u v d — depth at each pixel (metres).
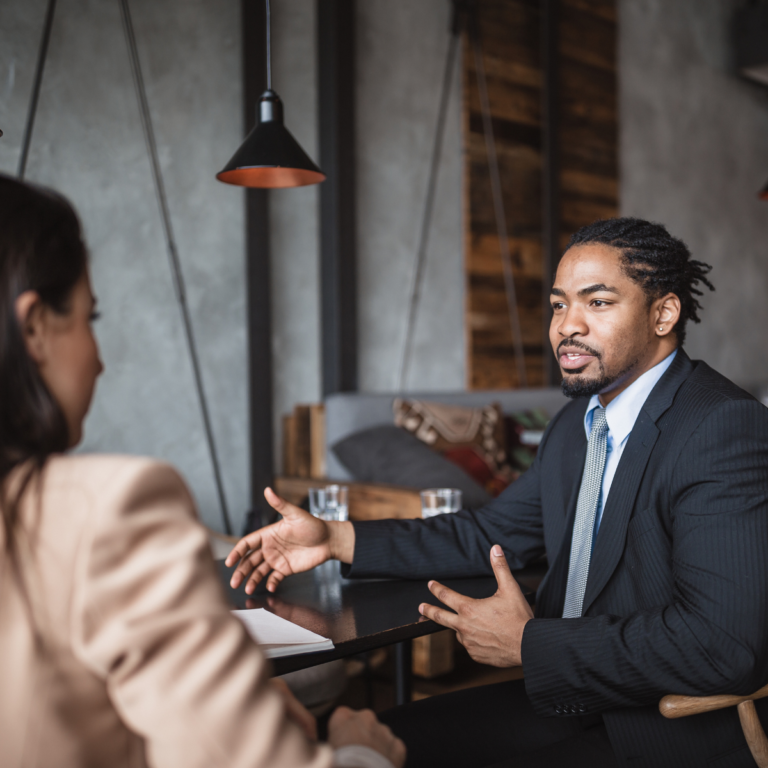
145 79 3.14
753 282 6.29
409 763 1.20
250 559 1.36
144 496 0.57
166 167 3.20
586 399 1.50
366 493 2.83
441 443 3.44
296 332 3.62
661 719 1.11
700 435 1.15
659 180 5.48
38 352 0.62
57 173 2.90
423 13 4.08
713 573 1.06
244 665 0.56
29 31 2.81
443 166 4.18
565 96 4.76
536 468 1.55
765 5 5.93
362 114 3.84
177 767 0.52
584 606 1.24
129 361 3.09
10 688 0.53
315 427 3.48
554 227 4.58
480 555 1.47
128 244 3.09
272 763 0.55
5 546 0.55
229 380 3.38
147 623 0.53
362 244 3.85
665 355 1.31
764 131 6.46
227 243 3.37
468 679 2.74
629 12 5.27
